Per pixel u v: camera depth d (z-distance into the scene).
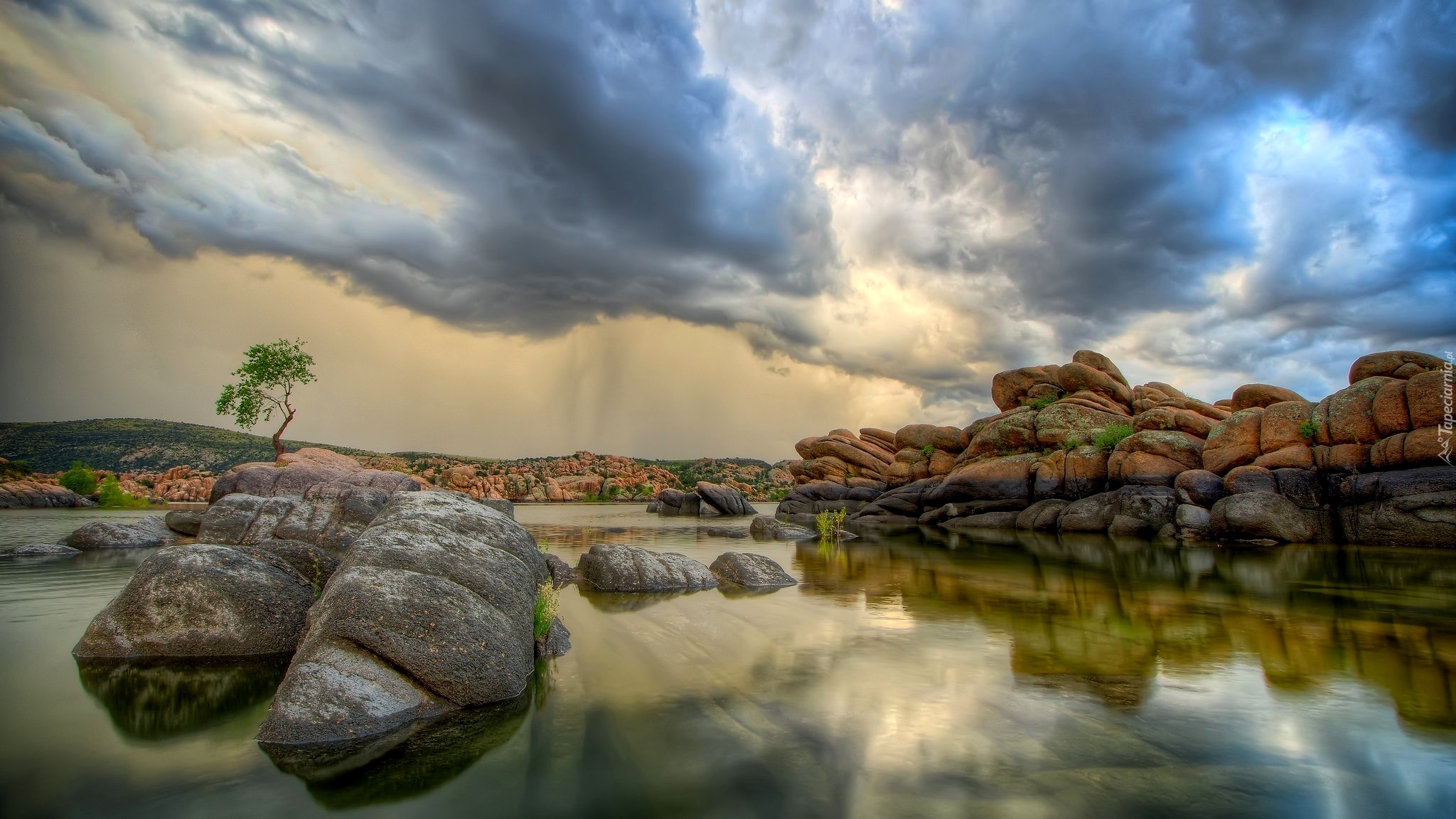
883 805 4.57
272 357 53.69
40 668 7.61
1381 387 22.30
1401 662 8.12
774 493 137.00
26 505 51.06
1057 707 6.58
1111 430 31.91
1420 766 5.17
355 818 4.43
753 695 6.99
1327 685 7.22
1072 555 20.16
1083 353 40.72
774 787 4.87
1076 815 4.42
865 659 8.42
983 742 5.69
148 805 4.56
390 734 5.84
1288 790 4.78
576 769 5.18
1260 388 29.80
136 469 128.75
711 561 19.75
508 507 19.11
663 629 10.18
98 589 12.73
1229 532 22.62
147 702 6.60
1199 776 4.99
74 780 4.92
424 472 116.12
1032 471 33.81
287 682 6.07
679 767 5.21
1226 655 8.52
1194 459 27.69
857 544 25.09
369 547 7.66
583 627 10.34
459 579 7.71
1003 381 43.31
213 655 8.11
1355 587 13.76
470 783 4.92
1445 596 12.67
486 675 6.71
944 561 19.17
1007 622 10.66
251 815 4.45
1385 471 21.12
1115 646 9.05
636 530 33.81
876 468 50.94
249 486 20.53
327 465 36.50
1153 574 15.83
